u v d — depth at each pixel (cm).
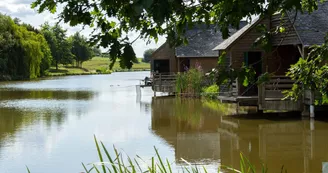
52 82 5331
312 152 1150
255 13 311
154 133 1508
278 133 1420
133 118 1903
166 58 3381
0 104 2600
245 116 1822
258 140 1328
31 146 1303
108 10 282
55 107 2406
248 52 2038
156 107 2328
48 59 7650
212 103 2445
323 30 1684
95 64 11288
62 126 1694
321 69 484
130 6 264
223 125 1633
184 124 1697
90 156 1159
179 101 2623
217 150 1213
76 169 1020
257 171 991
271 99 1655
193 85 2789
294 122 1598
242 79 354
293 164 1040
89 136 1462
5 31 5962
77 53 10050
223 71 354
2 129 1634
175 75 2997
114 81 5591
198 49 3256
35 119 1908
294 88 526
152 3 217
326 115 1720
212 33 3375
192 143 1321
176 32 339
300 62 489
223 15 308
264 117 1758
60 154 1188
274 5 302
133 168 363
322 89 489
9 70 5869
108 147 1275
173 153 1180
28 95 3291
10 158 1150
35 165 1073
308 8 429
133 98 2930
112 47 276
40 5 286
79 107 2395
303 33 1655
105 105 2484
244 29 2075
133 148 1256
